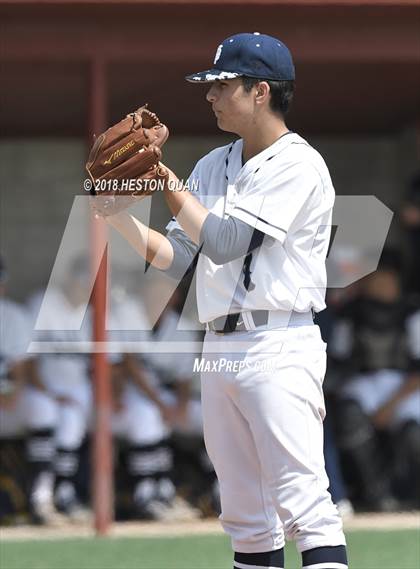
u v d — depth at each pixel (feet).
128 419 76.74
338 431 76.79
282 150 39.50
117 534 69.67
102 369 68.80
